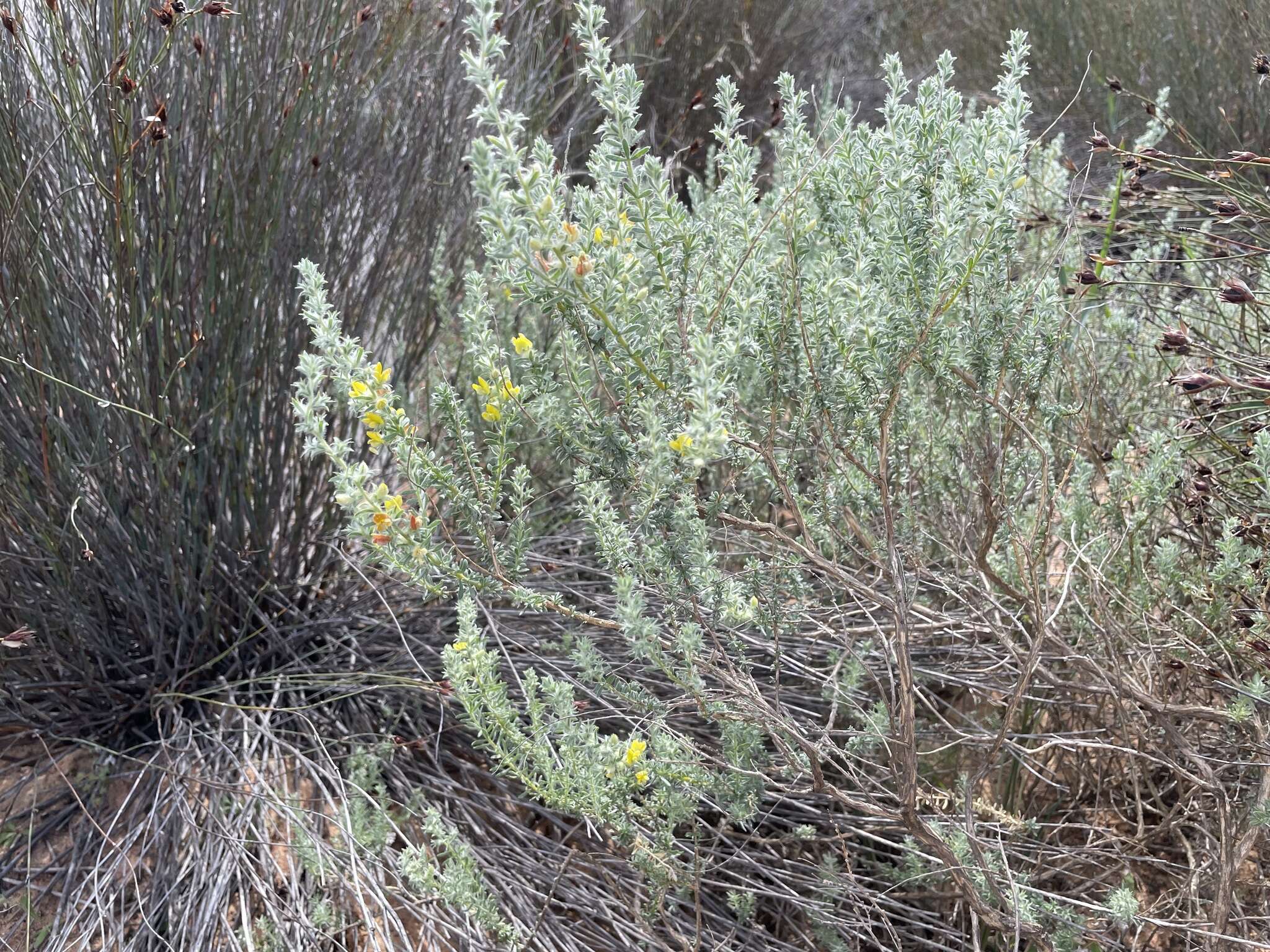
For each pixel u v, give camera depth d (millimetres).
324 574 2305
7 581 1854
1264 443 1396
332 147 2092
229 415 1995
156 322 1812
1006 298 1380
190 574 1954
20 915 1644
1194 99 3799
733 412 1569
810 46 5113
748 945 1622
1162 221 2322
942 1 5570
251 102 1938
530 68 2641
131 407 1882
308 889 1600
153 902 1614
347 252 2191
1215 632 1701
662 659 1340
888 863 1804
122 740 1966
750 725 1444
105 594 2043
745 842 1740
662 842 1420
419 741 1813
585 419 1353
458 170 2402
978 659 1956
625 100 1184
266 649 2154
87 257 1852
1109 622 1560
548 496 2379
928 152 1309
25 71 1791
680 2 4234
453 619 2090
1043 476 1402
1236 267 2125
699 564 1360
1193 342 1804
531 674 1378
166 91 1850
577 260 1096
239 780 1823
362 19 1970
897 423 1527
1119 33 4277
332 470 2176
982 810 1569
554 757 1348
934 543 1956
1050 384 1682
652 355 1306
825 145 1987
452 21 2408
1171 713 1528
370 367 1223
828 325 1354
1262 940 1457
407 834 1747
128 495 1935
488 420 1312
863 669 1648
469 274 1387
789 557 1537
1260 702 1469
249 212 1939
